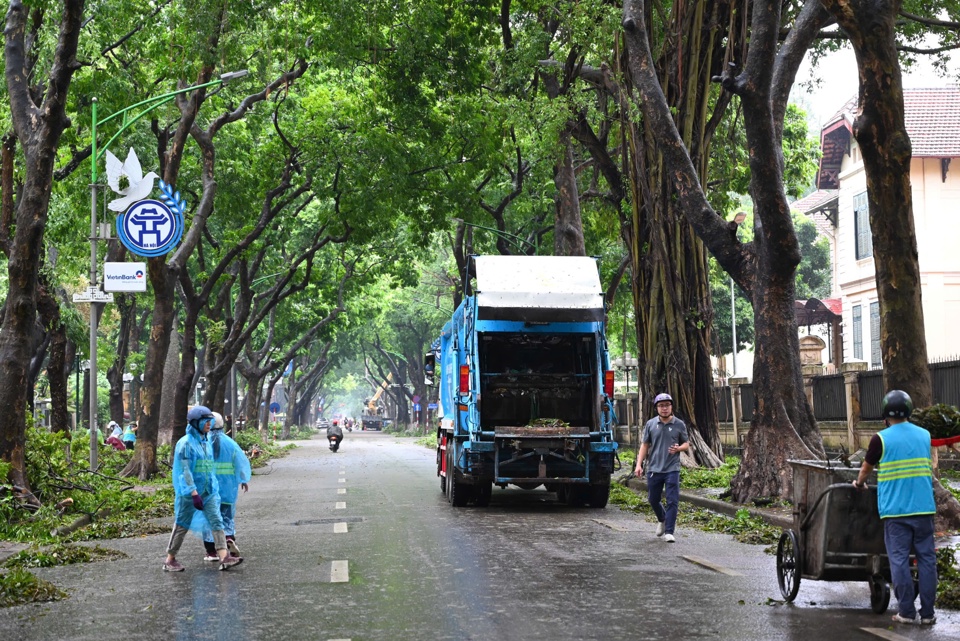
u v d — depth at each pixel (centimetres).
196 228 2592
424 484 2470
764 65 1587
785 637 714
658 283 2344
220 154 3081
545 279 1805
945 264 3828
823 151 4344
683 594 895
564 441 1753
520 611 815
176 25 2292
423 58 2623
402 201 2958
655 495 1317
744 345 5503
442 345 2192
